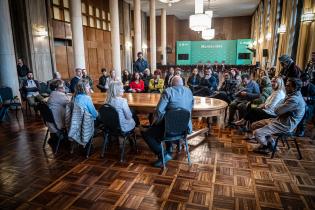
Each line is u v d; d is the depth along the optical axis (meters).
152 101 3.71
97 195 2.24
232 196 2.21
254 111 3.84
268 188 2.34
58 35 9.27
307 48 5.30
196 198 2.18
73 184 2.45
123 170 2.77
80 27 7.42
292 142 3.61
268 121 3.29
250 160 3.00
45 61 8.66
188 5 14.11
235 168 2.78
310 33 5.22
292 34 6.59
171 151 3.19
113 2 9.33
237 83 5.64
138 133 4.05
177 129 2.70
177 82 2.78
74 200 2.16
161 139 2.75
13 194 2.27
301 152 3.24
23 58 8.08
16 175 2.65
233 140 3.75
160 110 2.67
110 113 2.90
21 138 3.90
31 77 5.82
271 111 3.58
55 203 2.12
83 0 10.62
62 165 2.90
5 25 5.91
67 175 2.64
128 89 5.89
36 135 4.05
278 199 2.16
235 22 18.52
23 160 3.05
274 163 2.91
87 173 2.69
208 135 3.99
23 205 2.09
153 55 13.16
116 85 2.95
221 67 14.50
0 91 5.18
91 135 3.12
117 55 9.73
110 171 2.74
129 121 3.06
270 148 3.26
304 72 4.38
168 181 2.50
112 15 9.41
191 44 17.83
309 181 2.47
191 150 3.35
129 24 14.39
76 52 7.50
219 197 2.20
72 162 2.99
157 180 2.52
